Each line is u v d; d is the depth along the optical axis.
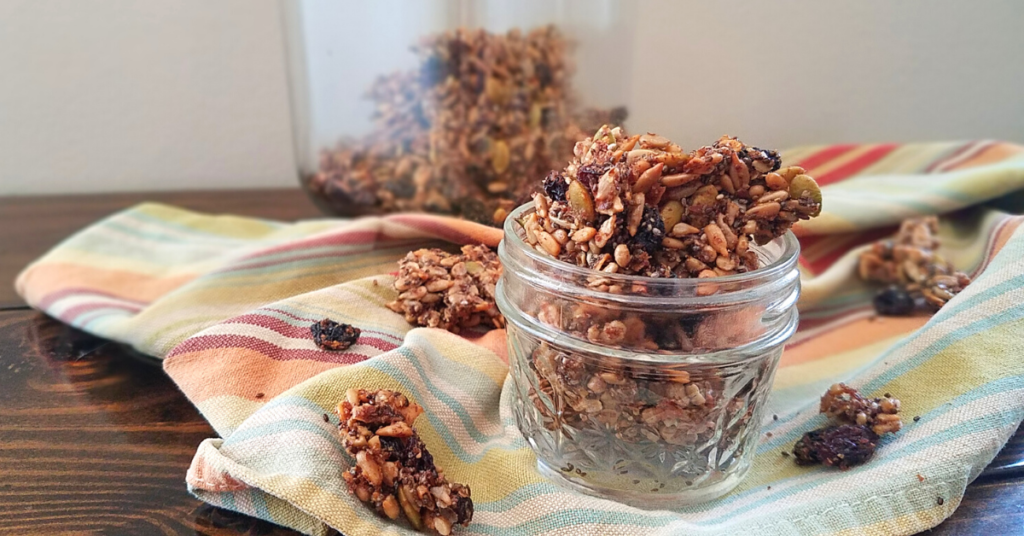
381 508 0.14
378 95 0.30
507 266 0.16
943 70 0.35
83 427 0.18
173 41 0.37
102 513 0.15
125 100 0.38
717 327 0.14
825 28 0.33
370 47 0.30
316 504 0.14
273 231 0.30
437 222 0.22
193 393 0.18
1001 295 0.18
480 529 0.15
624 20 0.30
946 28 0.34
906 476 0.15
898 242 0.26
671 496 0.16
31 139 0.38
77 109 0.38
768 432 0.18
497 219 0.22
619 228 0.15
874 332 0.23
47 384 0.20
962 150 0.31
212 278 0.23
